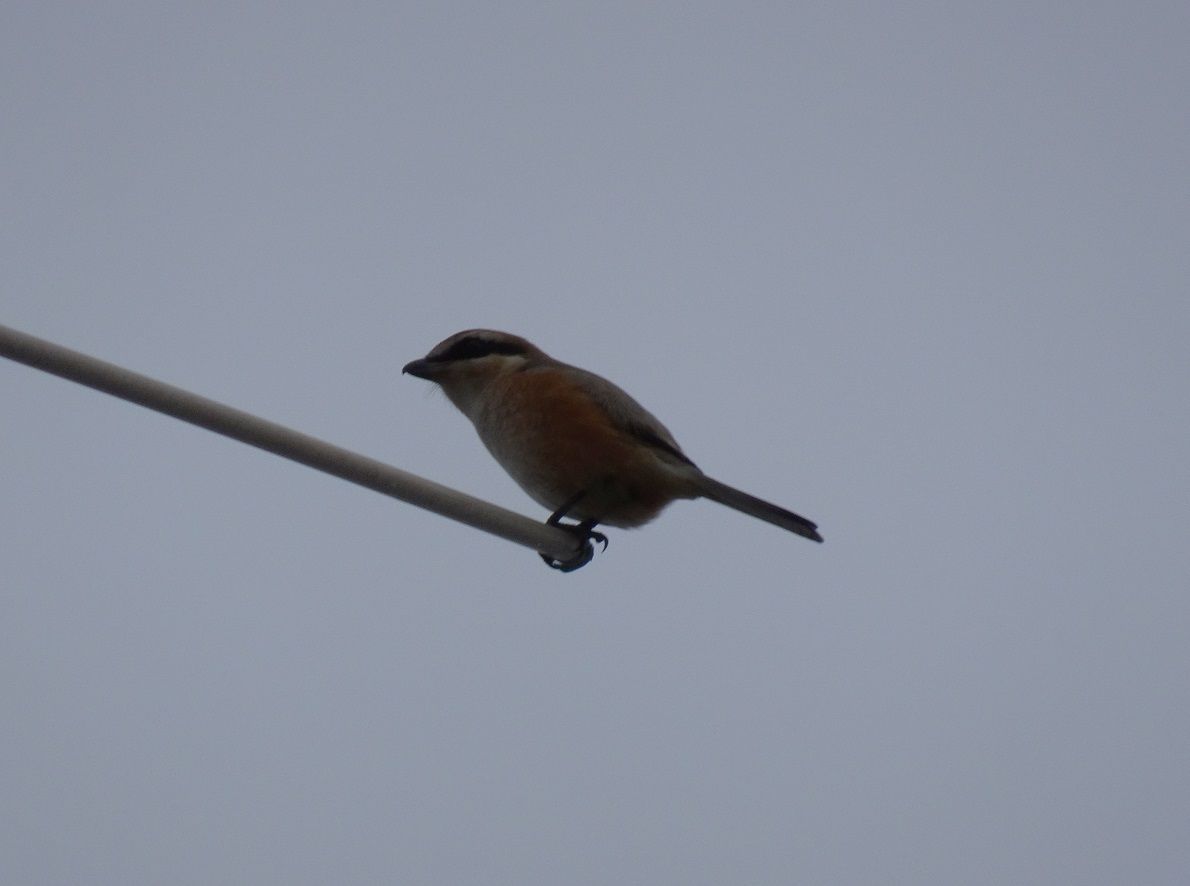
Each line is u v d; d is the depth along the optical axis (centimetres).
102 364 712
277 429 778
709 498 1138
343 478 817
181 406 732
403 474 838
